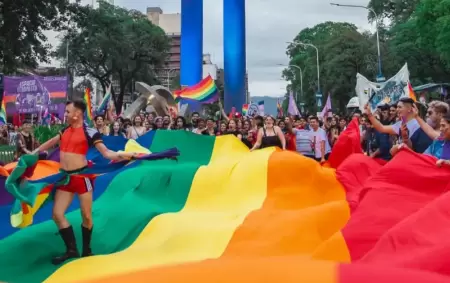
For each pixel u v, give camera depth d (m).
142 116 17.36
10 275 5.73
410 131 8.13
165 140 11.35
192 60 39.78
